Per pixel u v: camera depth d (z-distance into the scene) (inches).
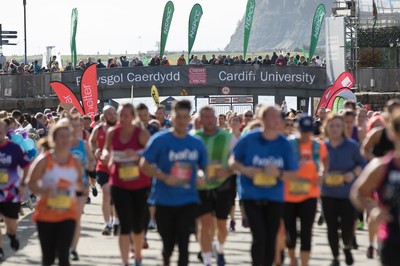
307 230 809.5
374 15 3312.0
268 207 744.3
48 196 718.5
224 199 872.9
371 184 536.1
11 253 1003.9
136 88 3366.1
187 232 731.4
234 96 3764.8
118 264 911.0
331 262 880.3
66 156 727.1
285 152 743.1
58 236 721.0
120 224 842.2
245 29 3499.0
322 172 840.3
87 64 3294.8
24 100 3161.9
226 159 867.4
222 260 888.3
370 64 3348.9
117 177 844.0
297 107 3523.6
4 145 926.4
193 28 3444.9
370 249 937.5
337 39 3142.2
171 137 732.0
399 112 517.3
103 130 1109.7
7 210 938.7
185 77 3351.4
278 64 3366.1
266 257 745.6
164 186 732.7
